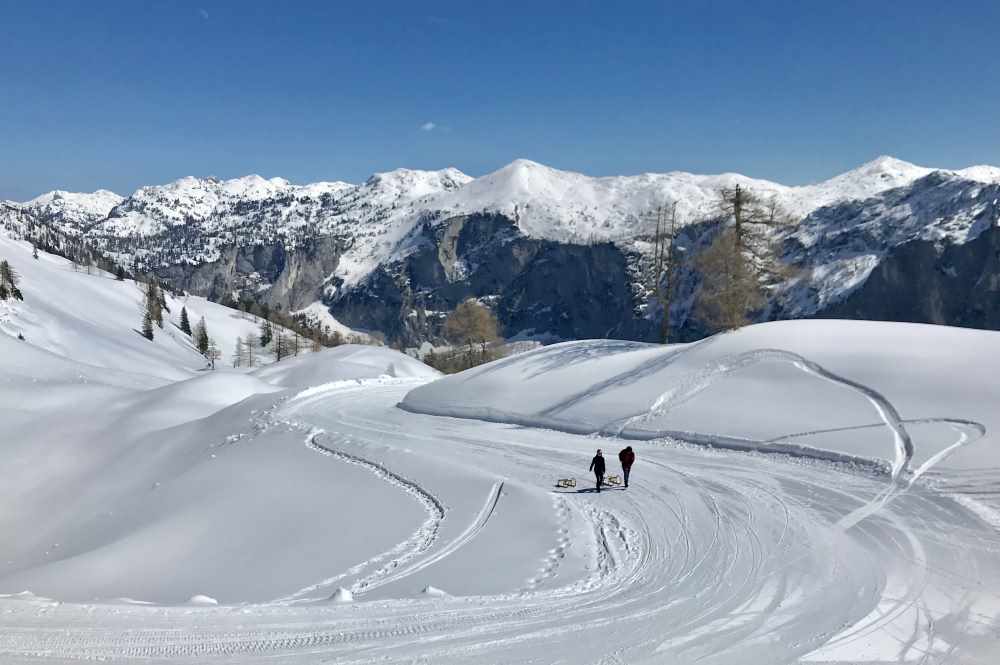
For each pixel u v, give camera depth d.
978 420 23.27
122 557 22.83
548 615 11.88
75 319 151.12
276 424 38.78
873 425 24.81
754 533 17.20
